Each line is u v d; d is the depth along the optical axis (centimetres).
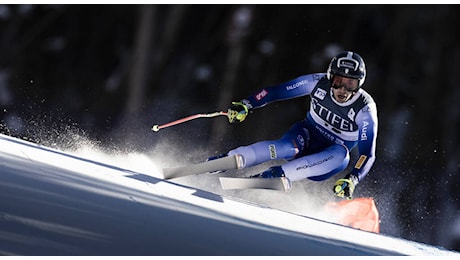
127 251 941
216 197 1447
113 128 4969
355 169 1614
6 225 925
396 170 4903
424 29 5219
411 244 1460
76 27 5275
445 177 4922
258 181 1530
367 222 1808
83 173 1296
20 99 5072
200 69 5128
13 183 1107
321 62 5225
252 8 5219
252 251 1075
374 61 5209
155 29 5134
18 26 5191
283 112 4841
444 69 5172
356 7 5203
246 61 5200
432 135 5044
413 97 5128
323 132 1738
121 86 5075
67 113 5062
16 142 1493
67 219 1002
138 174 1473
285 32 5244
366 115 1667
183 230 1088
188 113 4994
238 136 4809
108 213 1075
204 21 5212
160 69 5100
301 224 1373
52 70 5188
